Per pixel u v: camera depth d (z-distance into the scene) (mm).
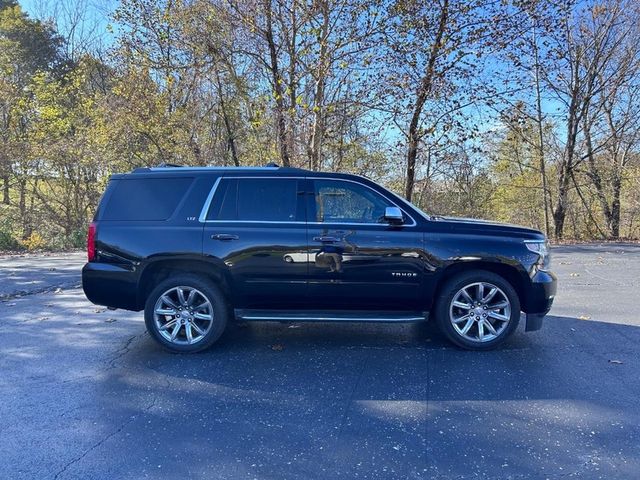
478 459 2998
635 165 20719
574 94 19828
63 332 5797
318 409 3711
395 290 4938
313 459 3010
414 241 4910
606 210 21609
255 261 4922
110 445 3184
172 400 3879
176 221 5000
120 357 4895
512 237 4973
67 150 18047
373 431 3363
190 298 4996
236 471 2881
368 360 4758
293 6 13727
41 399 3895
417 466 2926
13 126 18797
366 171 17078
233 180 5105
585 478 2789
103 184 19344
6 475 2846
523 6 13812
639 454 3043
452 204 19891
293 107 14281
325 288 4945
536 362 4672
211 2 14383
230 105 17469
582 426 3410
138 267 4938
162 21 16781
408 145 16047
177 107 17359
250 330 5809
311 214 5008
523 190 22578
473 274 4941
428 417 3564
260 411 3682
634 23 18422
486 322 4980
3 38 24422
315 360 4770
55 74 25578
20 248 15898
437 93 14398
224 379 4309
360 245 4902
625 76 19000
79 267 11219
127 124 17031
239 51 15180
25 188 18469
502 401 3822
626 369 4488
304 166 14938
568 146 20578
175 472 2875
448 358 4801
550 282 4977
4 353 5023
